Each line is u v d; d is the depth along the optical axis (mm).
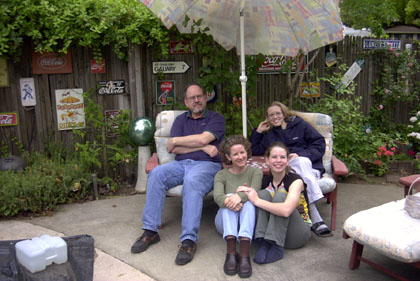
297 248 3184
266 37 4293
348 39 5547
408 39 5840
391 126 5883
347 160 5059
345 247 3199
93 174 4438
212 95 5062
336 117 5090
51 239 2102
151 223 3209
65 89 4723
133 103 4852
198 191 3193
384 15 5289
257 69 4789
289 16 3994
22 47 4531
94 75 4766
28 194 3891
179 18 3859
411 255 2238
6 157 4418
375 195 4508
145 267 2896
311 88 5273
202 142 3611
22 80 4602
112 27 4492
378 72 5801
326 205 4238
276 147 3033
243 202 2941
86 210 4066
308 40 4109
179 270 2855
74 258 2102
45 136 4773
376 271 2816
